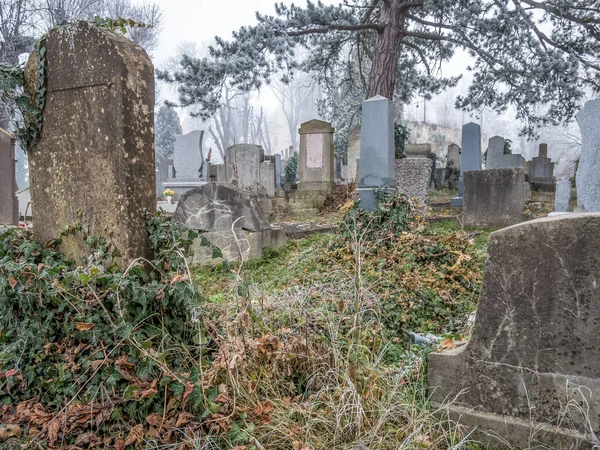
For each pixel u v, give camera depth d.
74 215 3.18
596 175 6.16
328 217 11.77
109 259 2.98
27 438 2.32
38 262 3.17
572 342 2.23
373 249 5.93
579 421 2.23
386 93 16.62
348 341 3.08
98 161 3.00
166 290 2.77
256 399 2.51
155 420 2.34
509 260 2.36
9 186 8.36
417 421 2.35
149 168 3.06
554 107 18.05
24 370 2.72
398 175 10.55
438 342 3.30
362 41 21.34
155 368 2.48
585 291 2.17
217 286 5.78
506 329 2.40
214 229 6.89
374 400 2.50
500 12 15.45
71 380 2.56
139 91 2.96
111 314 2.65
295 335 3.06
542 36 17.09
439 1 15.54
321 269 5.79
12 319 2.93
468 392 2.54
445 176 19.44
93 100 2.97
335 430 2.29
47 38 3.13
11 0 20.89
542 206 12.53
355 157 17.20
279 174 20.73
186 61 16.19
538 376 2.33
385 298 4.24
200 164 14.06
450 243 5.82
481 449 2.45
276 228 7.77
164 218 3.06
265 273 6.31
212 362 2.64
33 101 3.27
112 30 3.04
